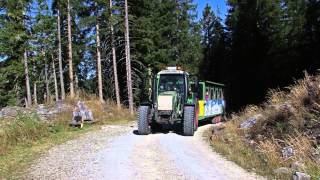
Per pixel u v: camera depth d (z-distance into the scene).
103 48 42.38
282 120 15.51
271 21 40.47
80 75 53.09
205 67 50.31
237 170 11.70
